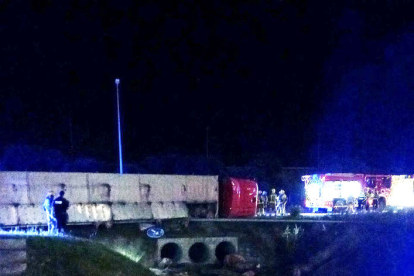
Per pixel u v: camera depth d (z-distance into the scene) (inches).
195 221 986.1
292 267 922.1
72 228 792.3
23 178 731.4
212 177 1078.4
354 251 962.1
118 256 590.6
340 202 1350.9
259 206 1273.4
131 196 891.4
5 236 512.4
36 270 483.8
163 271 831.7
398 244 953.5
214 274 863.1
